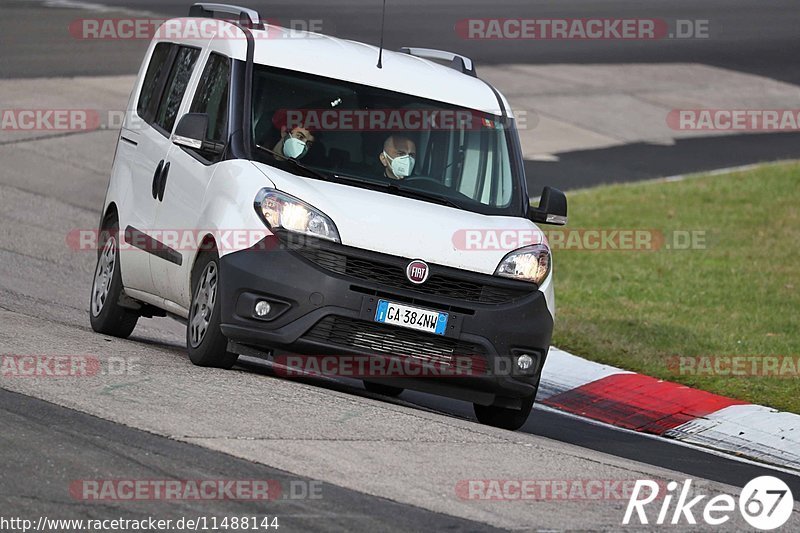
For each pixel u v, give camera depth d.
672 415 36.09
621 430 34.38
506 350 29.50
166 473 21.50
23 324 33.66
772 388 38.66
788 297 50.50
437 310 28.94
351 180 30.33
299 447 23.88
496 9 129.00
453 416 33.88
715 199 68.19
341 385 34.62
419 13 122.12
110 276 35.56
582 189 69.88
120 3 108.31
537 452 26.44
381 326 28.72
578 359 40.84
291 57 32.03
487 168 32.00
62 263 47.97
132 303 35.28
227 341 29.47
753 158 81.62
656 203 66.69
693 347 42.78
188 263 30.72
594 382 38.62
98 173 64.31
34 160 64.62
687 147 83.75
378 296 28.61
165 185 32.59
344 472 22.75
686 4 143.25
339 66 32.31
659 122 90.44
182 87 34.19
